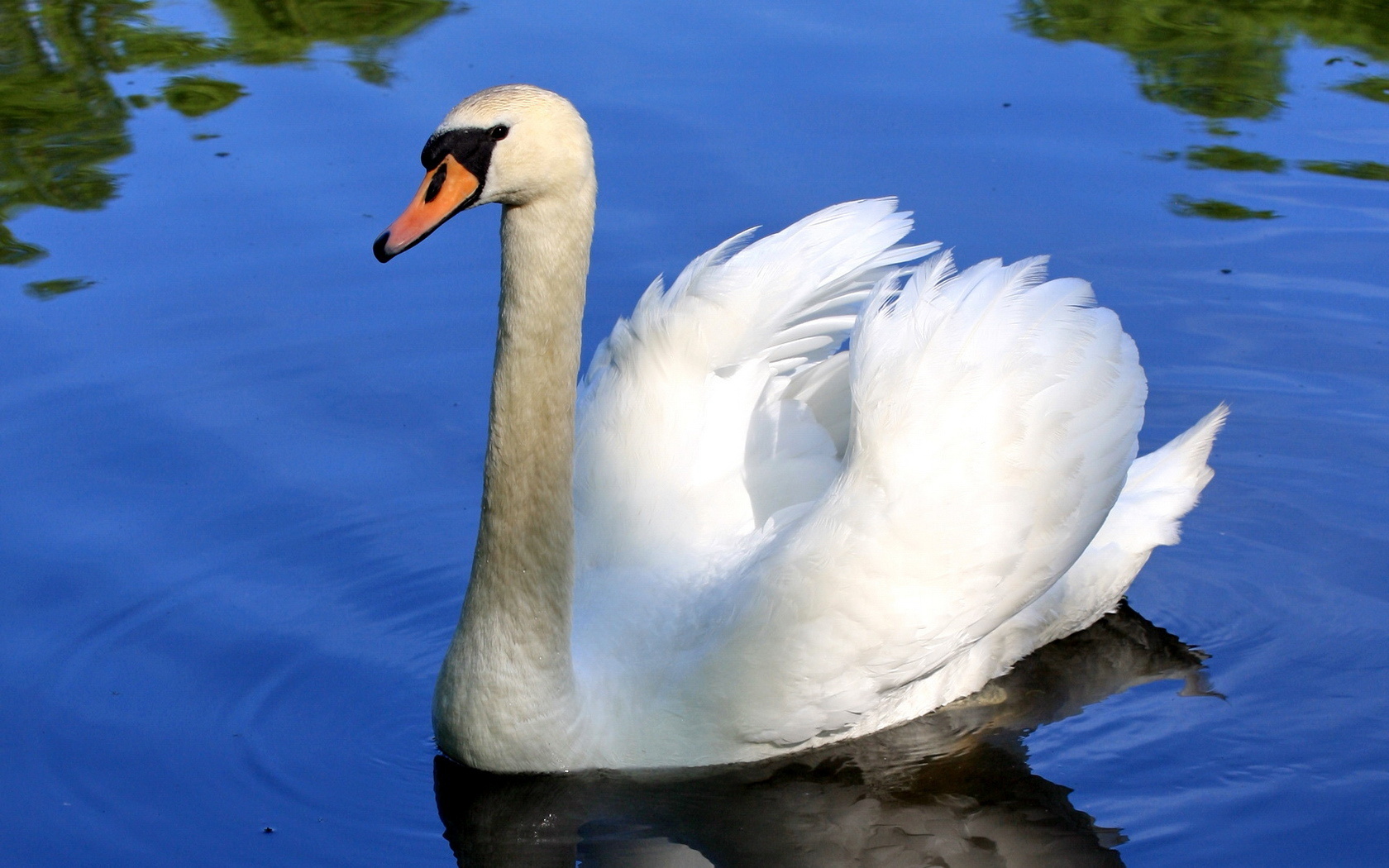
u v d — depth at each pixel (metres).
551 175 8.38
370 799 9.29
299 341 13.76
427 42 18.08
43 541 11.50
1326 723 10.01
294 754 9.68
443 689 9.45
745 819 9.23
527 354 8.76
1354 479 12.49
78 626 10.73
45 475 12.16
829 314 11.02
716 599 9.85
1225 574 11.67
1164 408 13.34
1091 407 10.22
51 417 12.76
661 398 10.73
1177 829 9.00
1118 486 10.33
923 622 9.63
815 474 10.53
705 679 9.54
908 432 9.77
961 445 9.80
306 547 11.65
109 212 15.15
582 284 8.79
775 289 10.76
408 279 14.63
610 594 10.13
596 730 9.55
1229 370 13.67
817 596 9.53
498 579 9.15
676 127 16.28
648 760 9.59
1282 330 14.09
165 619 10.85
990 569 9.78
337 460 12.52
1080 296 10.43
